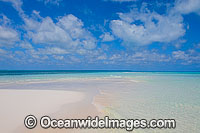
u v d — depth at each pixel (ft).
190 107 26.12
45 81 72.90
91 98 33.01
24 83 63.52
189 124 18.94
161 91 43.01
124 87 51.52
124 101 30.32
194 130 17.33
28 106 25.12
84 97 33.96
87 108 25.16
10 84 59.47
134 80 81.66
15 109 23.26
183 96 35.60
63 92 39.68
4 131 15.88
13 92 38.45
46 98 31.63
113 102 29.45
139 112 23.40
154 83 65.62
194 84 61.57
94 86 53.83
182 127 18.12
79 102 29.09
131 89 46.65
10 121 18.52
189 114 22.53
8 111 22.21
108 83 64.95
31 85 56.59
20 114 21.12
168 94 38.19
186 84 61.67
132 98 33.17
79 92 40.52
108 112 23.29
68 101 29.66
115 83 65.00
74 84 60.49
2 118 19.42
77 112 23.04
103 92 40.93
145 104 27.99
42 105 26.04
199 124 18.92
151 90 44.91
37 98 31.32
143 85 57.57
